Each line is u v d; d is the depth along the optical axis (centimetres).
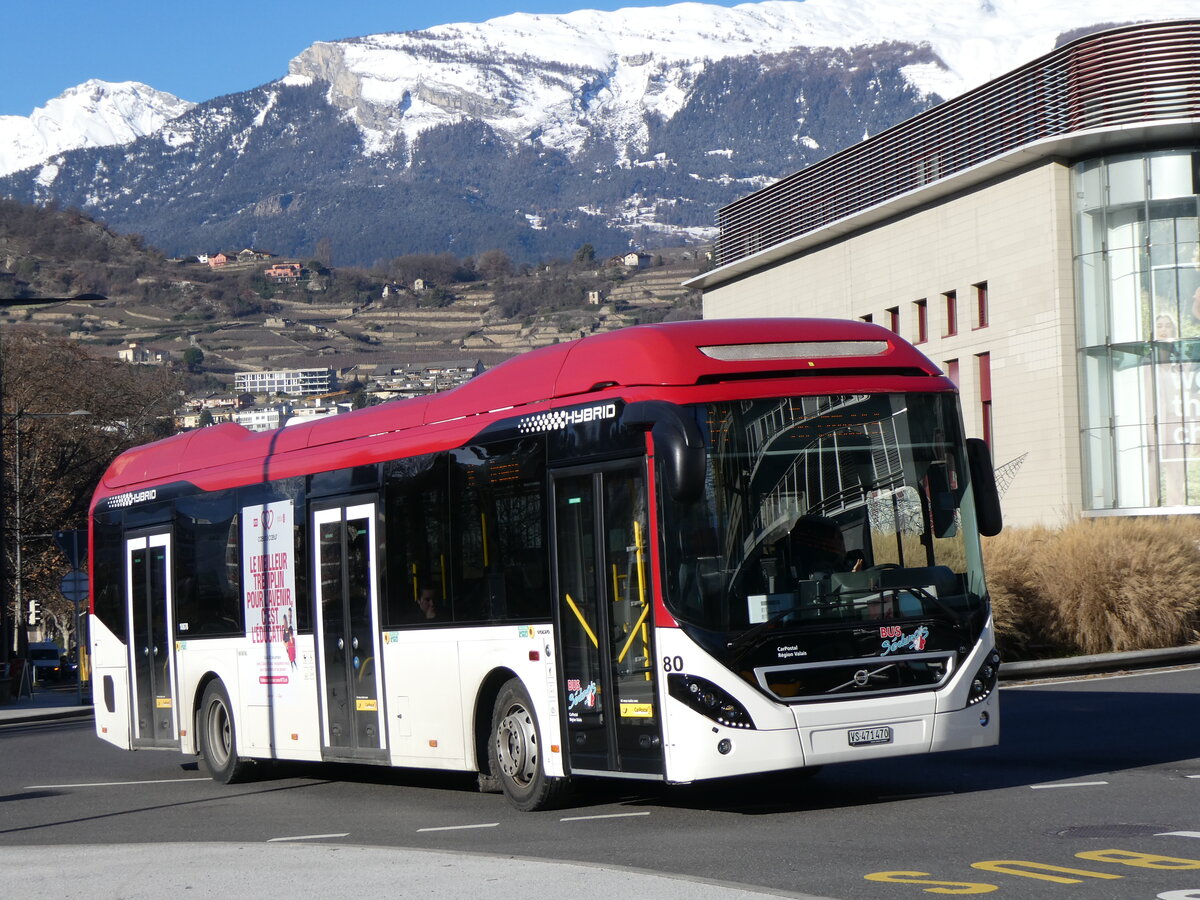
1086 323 4475
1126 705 1947
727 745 1091
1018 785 1259
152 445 2000
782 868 922
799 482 1132
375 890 903
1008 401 4725
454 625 1345
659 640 1115
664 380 1135
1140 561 2716
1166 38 4294
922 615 1142
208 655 1769
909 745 1123
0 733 3080
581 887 875
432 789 1534
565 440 1216
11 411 6494
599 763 1179
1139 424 4375
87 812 1505
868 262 5531
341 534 1516
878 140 5475
